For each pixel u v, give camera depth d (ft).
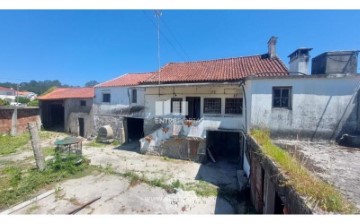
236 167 40.73
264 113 30.01
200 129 43.45
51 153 48.11
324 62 28.73
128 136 63.62
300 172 11.89
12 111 67.31
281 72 38.58
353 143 25.27
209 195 28.09
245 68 45.88
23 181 31.17
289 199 10.92
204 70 51.57
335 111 27.68
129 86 58.85
